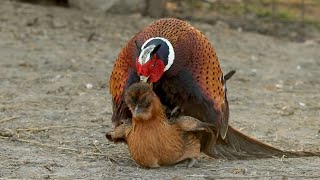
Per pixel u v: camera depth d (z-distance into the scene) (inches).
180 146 410.9
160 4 940.6
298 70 769.6
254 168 426.0
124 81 422.9
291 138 513.0
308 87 698.8
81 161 440.5
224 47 844.6
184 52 414.0
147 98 395.5
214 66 423.2
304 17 991.0
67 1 946.7
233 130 449.1
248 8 995.3
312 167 431.8
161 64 404.5
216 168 422.3
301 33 942.4
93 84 661.9
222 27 929.5
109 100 612.1
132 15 927.7
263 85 695.1
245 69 753.6
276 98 646.5
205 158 445.1
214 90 421.1
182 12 962.1
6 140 488.1
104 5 926.4
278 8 1009.5
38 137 495.5
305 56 836.6
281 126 548.1
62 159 444.5
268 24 958.4
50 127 519.8
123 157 450.3
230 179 402.6
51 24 858.8
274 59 813.2
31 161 437.7
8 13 882.1
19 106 579.2
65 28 852.0
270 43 886.4
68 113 562.9
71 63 729.0
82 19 887.7
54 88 641.6
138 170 415.2
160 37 415.2
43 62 725.9
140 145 406.9
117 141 426.0
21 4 924.6
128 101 398.3
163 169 415.8
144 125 402.9
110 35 839.7
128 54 423.5
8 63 717.3
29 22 855.7
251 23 954.1
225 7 991.0
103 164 432.8
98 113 565.9
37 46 782.5
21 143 481.1
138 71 403.5
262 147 454.0
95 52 775.7
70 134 505.4
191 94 415.5
